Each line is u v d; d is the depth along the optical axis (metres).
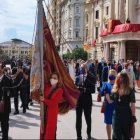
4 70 11.82
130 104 9.14
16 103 17.11
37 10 10.08
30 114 17.09
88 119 11.84
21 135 12.41
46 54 10.27
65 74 10.30
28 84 19.02
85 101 11.72
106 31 56.44
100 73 33.19
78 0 130.88
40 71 9.93
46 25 10.26
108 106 10.68
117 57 56.03
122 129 8.87
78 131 11.75
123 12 64.19
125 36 50.47
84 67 11.83
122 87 8.87
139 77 32.75
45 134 9.86
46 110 9.99
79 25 130.62
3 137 11.49
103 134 12.81
